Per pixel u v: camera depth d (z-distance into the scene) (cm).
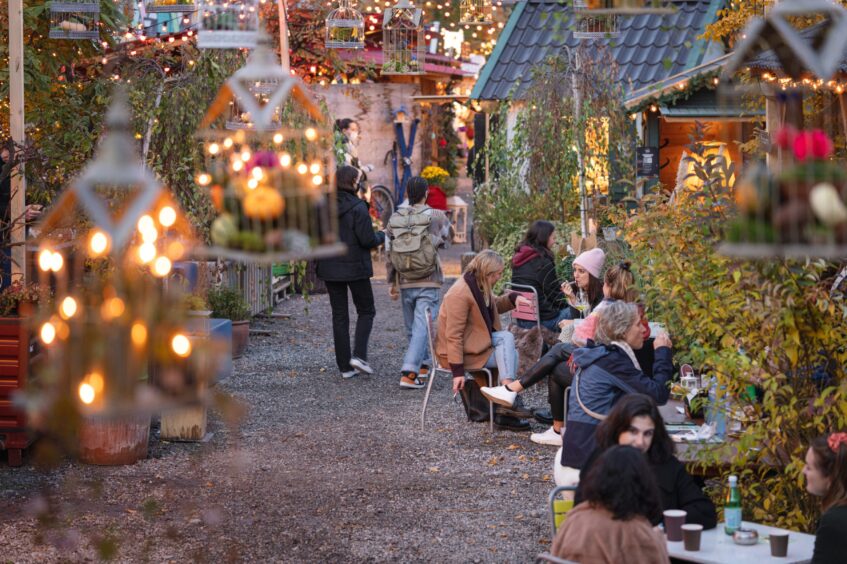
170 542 649
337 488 764
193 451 852
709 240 594
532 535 673
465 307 912
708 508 527
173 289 368
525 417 922
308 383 1101
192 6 1030
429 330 938
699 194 620
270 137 508
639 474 445
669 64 854
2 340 777
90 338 340
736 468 591
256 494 748
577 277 947
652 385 666
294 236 397
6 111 1172
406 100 2247
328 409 995
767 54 581
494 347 927
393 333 1380
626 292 814
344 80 2180
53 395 338
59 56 1261
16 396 345
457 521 698
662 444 527
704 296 580
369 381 1112
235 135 483
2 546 634
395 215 1108
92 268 600
